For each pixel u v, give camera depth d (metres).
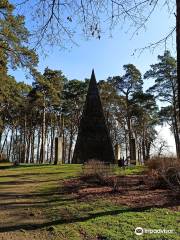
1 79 27.00
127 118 51.22
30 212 9.59
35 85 41.59
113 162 23.83
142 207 9.17
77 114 57.31
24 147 56.62
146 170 15.40
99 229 7.50
